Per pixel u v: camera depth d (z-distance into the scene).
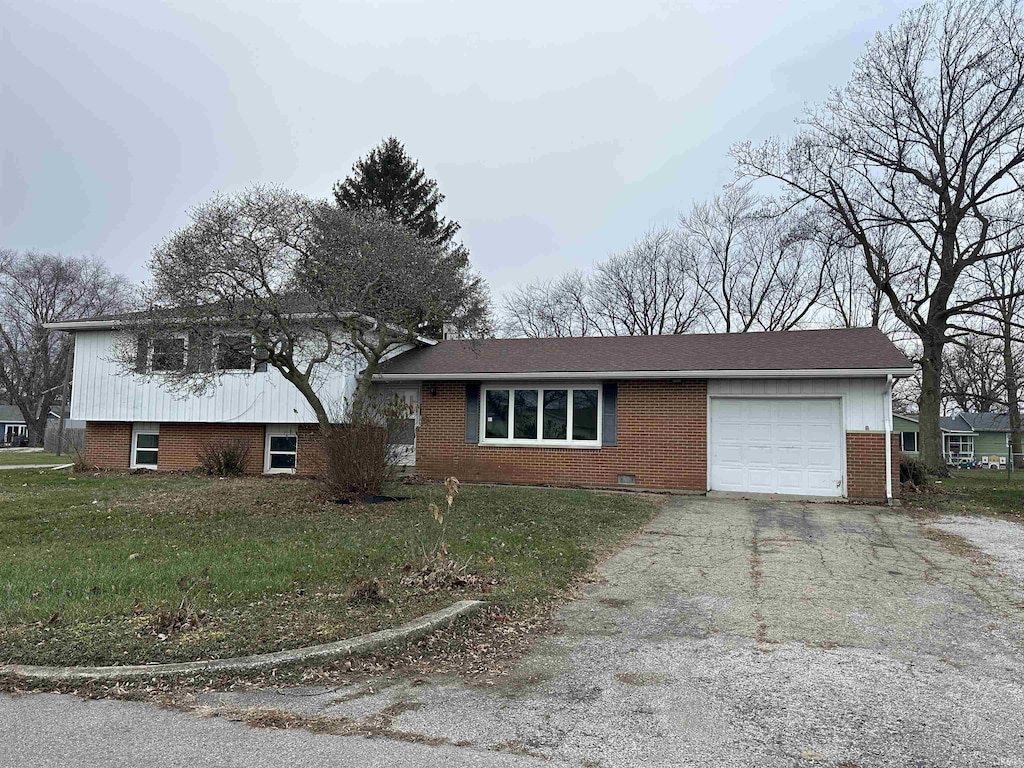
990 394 39.62
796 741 3.77
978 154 23.09
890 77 23.70
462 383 16.72
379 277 11.97
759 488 14.54
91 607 5.84
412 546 7.88
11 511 10.94
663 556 8.63
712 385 14.95
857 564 8.23
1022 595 6.87
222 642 5.07
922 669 4.88
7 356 51.88
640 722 4.01
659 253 40.88
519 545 8.70
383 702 4.29
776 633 5.71
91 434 19.22
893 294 25.09
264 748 3.65
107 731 3.84
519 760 3.54
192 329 11.67
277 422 17.27
